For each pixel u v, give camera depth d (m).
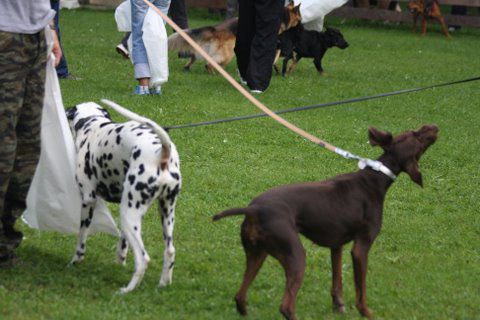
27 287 8.29
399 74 23.58
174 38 21.38
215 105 17.41
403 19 35.31
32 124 8.52
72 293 8.24
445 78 23.34
